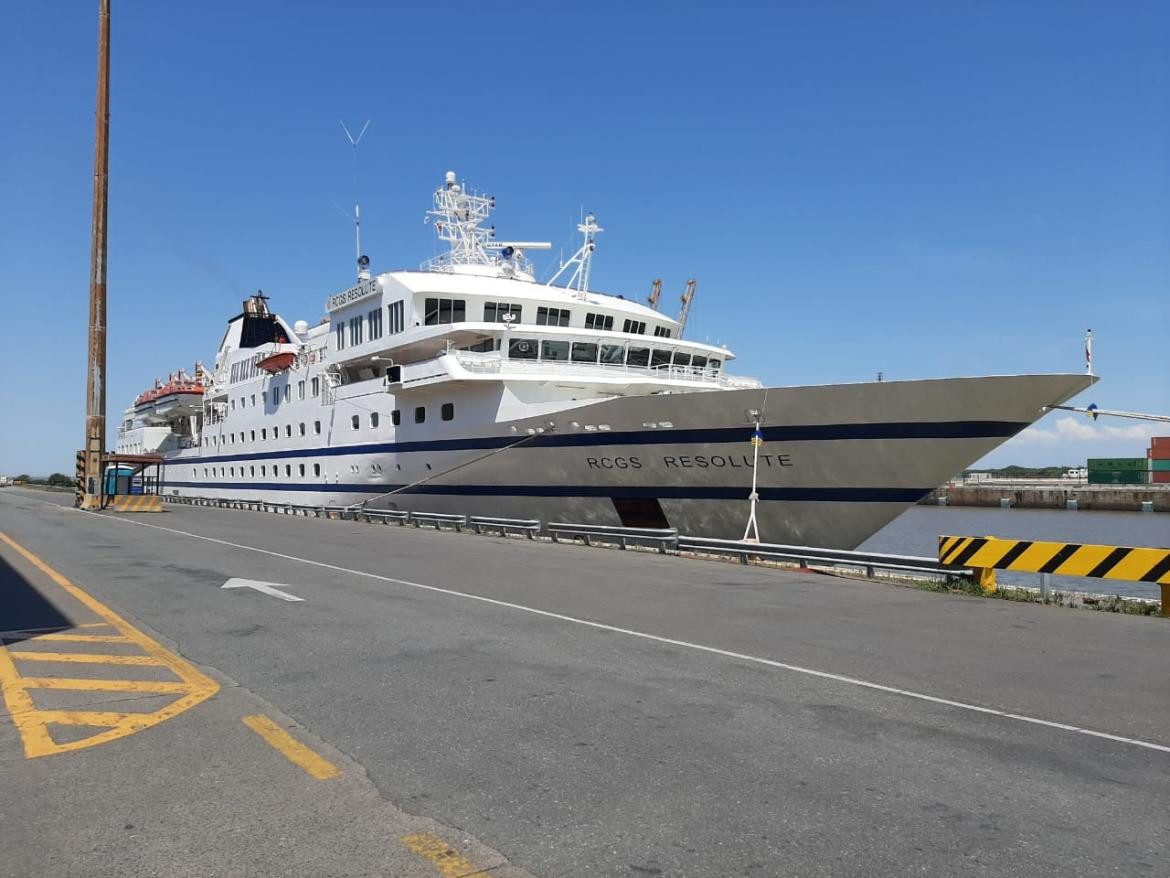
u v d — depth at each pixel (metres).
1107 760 5.31
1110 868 3.85
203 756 5.22
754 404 18.05
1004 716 6.25
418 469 26.42
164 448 52.69
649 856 3.92
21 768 4.98
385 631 9.33
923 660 8.12
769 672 7.54
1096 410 15.15
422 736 5.64
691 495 20.02
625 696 6.68
